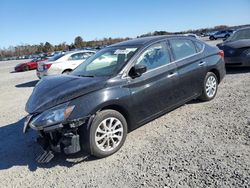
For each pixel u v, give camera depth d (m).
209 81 6.73
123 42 6.04
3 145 5.62
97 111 4.48
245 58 9.55
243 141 4.50
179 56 5.95
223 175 3.62
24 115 7.76
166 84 5.45
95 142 4.41
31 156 4.96
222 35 47.28
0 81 18.11
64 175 4.18
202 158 4.12
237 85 8.20
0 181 4.25
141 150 4.65
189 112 6.20
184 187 3.47
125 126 4.80
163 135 5.14
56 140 4.42
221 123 5.37
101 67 5.37
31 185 4.04
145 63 5.24
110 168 4.21
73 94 4.43
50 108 4.39
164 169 3.96
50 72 13.11
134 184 3.69
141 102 5.02
